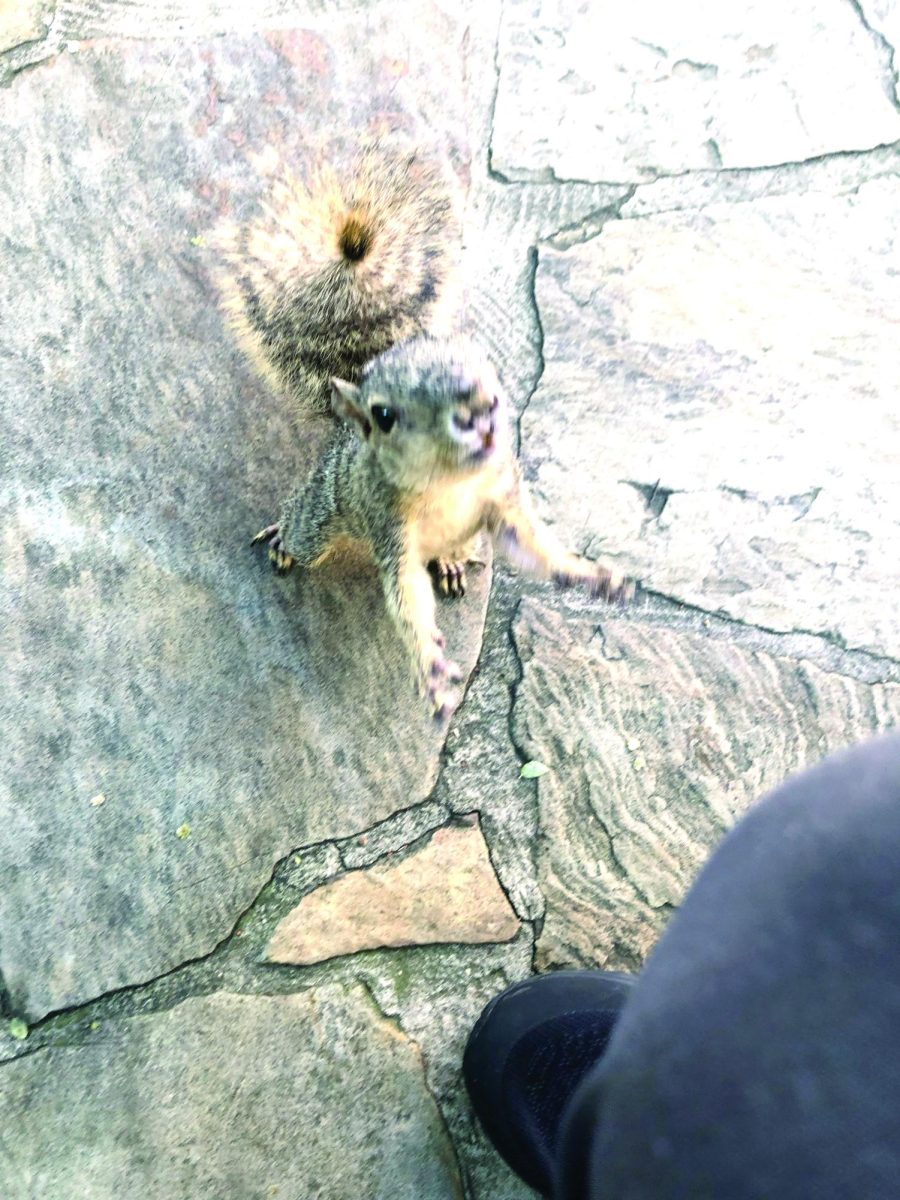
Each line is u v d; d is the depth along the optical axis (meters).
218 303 0.63
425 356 0.49
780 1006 0.33
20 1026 0.51
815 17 0.71
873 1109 0.30
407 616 0.53
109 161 0.65
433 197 0.58
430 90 0.68
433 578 0.59
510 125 0.68
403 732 0.57
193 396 0.61
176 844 0.54
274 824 0.55
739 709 0.58
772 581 0.60
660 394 0.63
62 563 0.58
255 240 0.57
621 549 0.60
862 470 0.62
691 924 0.35
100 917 0.53
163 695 0.56
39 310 0.62
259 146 0.66
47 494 0.59
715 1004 0.33
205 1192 0.49
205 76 0.67
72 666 0.56
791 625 0.59
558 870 0.55
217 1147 0.50
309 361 0.57
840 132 0.68
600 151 0.68
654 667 0.59
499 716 0.58
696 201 0.67
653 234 0.66
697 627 0.59
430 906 0.54
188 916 0.53
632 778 0.57
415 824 0.56
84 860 0.54
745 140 0.68
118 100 0.66
